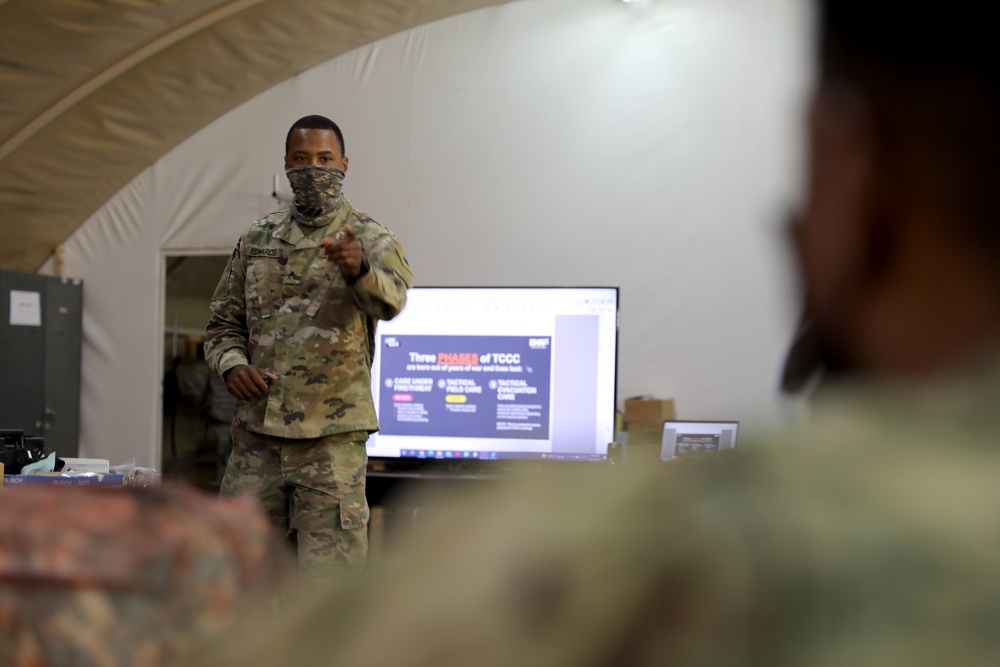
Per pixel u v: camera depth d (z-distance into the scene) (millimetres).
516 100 6117
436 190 6195
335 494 2980
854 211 353
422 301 5383
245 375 2980
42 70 5855
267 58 6293
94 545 421
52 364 6625
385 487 5047
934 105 336
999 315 343
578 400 5258
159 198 6703
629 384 5824
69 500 444
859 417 342
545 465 369
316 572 2953
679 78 5895
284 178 6512
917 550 302
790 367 372
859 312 357
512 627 301
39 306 6547
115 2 5562
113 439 6746
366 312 2988
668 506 321
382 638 305
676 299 5816
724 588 302
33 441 3609
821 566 302
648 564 307
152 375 6711
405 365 5379
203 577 421
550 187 6039
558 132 6047
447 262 6152
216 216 6594
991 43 328
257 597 428
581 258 5969
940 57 333
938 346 347
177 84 6293
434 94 6242
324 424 2996
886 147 346
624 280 5898
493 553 315
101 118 6328
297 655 313
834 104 353
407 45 6293
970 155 334
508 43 6148
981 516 306
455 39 6223
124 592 410
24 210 6590
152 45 5949
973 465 318
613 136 5965
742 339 5730
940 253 343
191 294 7711
